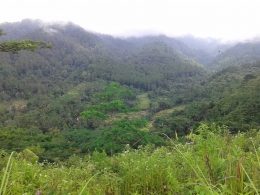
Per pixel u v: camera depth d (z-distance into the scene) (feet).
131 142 37.88
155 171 8.96
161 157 12.12
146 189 8.51
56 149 71.26
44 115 207.10
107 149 37.63
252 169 6.91
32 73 413.59
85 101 258.37
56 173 10.93
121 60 654.94
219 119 110.73
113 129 38.75
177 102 277.03
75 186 8.56
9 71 372.58
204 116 141.59
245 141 15.33
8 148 77.00
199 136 8.02
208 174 6.97
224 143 9.29
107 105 44.60
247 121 98.32
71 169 11.78
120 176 10.49
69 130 156.15
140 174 9.07
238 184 5.98
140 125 41.70
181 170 8.73
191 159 7.78
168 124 125.18
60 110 219.61
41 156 61.16
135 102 287.89
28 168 10.00
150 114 235.61
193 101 263.90
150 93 351.87
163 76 447.01
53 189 7.97
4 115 236.84
